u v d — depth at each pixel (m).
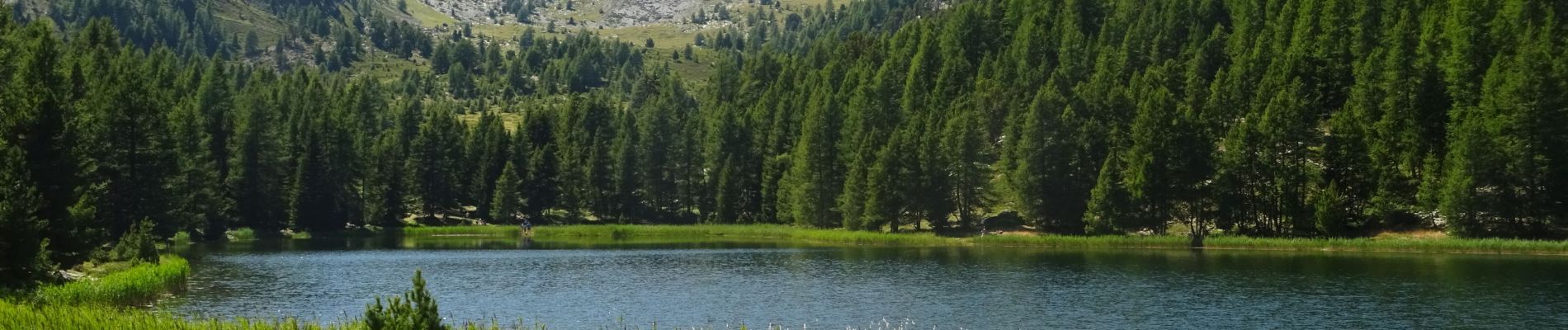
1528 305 66.25
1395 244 108.94
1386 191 116.19
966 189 141.50
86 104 102.81
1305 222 120.19
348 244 133.12
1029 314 65.50
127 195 111.81
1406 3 156.50
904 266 98.62
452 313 66.31
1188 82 146.88
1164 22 183.38
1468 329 58.59
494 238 151.00
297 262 101.38
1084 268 94.06
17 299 51.34
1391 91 126.69
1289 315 64.00
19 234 56.03
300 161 157.75
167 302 68.06
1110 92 146.88
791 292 76.94
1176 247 119.56
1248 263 96.88
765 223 175.38
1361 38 149.25
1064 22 199.62
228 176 147.50
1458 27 135.75
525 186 188.25
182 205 121.44
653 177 188.75
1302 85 132.12
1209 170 126.94
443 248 125.69
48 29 104.38
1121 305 68.81
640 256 113.31
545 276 89.62
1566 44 125.62
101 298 57.75
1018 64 182.88
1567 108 109.00
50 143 67.25
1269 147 122.25
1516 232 109.44
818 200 157.00
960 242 130.88
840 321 62.78
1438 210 112.38
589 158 189.00
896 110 177.12
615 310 67.31
